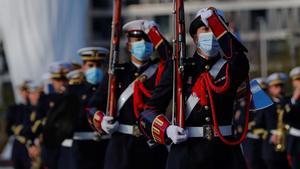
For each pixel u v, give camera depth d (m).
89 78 22.14
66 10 52.12
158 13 137.88
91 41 140.00
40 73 52.22
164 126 13.76
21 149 33.66
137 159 17.70
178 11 14.20
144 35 17.78
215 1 134.12
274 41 133.12
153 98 14.24
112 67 18.03
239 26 134.38
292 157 27.23
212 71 13.77
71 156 22.31
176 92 13.89
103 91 18.45
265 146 29.28
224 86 13.62
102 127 17.91
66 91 22.88
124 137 17.84
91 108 18.59
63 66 27.38
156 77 17.72
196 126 13.84
